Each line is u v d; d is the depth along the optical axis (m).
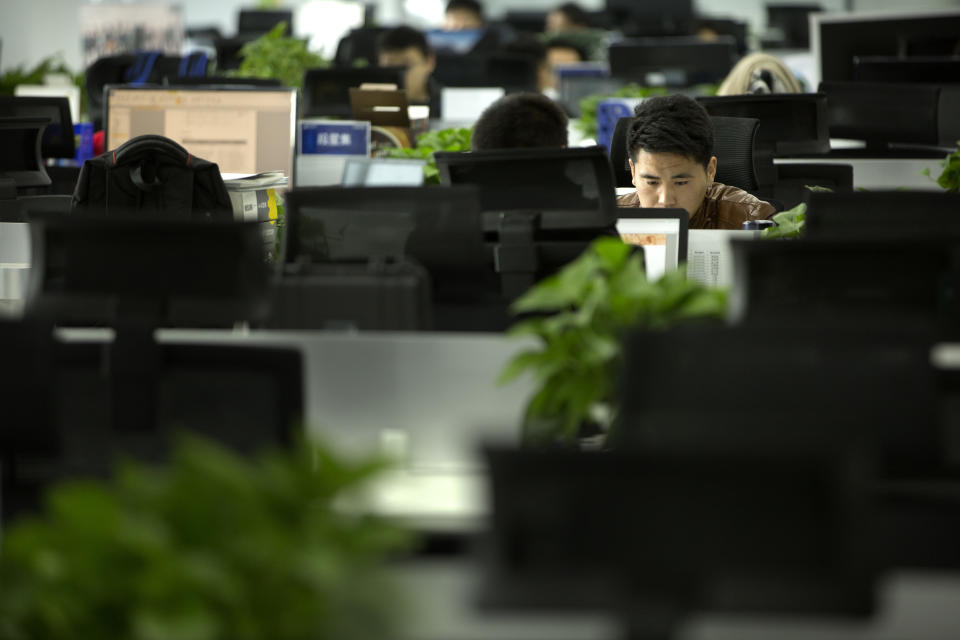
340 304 6.12
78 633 3.40
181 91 13.90
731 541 3.32
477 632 3.84
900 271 5.00
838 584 3.27
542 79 26.64
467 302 6.77
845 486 3.28
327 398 5.70
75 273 5.20
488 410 5.61
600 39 32.81
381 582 3.54
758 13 47.53
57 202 12.44
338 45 27.94
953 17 19.59
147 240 5.15
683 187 10.52
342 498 3.61
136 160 9.97
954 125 17.11
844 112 17.81
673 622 3.29
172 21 25.09
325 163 14.51
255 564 3.34
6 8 26.39
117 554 3.39
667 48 24.33
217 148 13.88
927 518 4.38
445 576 4.11
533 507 3.36
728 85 16.92
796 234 8.62
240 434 5.16
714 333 4.24
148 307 5.14
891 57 19.92
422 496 5.14
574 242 7.50
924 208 6.89
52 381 4.83
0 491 5.05
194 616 3.27
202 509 3.45
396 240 6.69
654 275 8.36
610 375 4.95
